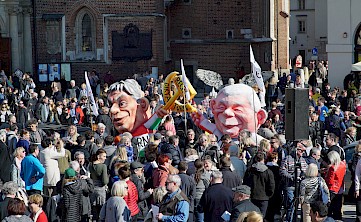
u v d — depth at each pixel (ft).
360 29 272.92
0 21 295.69
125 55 296.51
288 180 112.98
